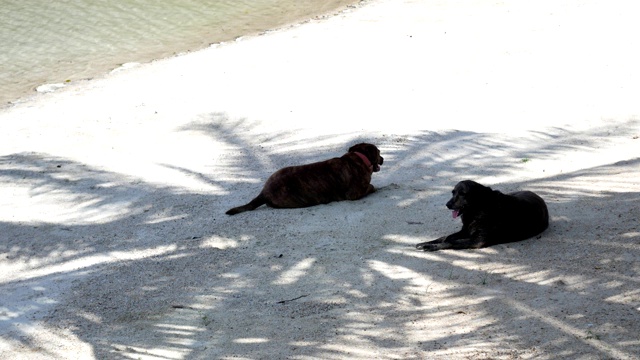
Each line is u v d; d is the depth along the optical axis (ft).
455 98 50.47
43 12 80.48
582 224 31.78
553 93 49.85
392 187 38.22
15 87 61.93
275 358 23.53
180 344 25.03
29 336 26.66
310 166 36.94
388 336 24.41
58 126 51.70
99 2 84.17
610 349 22.18
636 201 33.30
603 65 53.98
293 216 35.58
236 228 34.71
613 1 70.44
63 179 42.65
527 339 23.30
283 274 29.89
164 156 45.09
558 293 26.07
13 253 34.22
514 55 57.67
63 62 67.46
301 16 78.74
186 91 56.54
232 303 27.84
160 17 79.82
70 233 35.88
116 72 64.18
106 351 24.94
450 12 72.49
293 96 53.26
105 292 29.63
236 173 41.57
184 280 30.12
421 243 31.14
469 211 30.63
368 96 52.03
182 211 37.29
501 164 39.78
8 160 46.09
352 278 29.01
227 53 66.23
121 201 39.22
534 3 72.54
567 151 40.96
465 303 26.21
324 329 25.25
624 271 27.14
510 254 29.78
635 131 43.06
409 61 58.49
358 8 79.10
